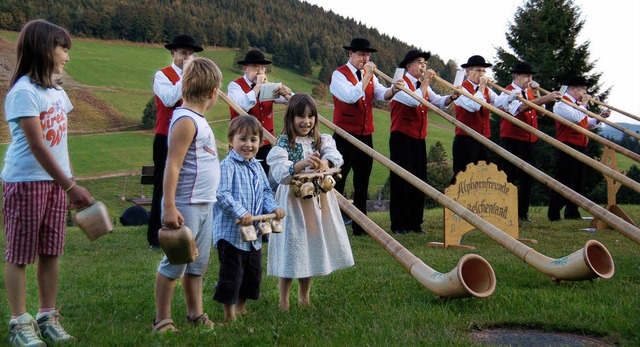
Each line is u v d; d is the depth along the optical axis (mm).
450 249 8453
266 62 9602
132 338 4195
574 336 4324
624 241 9266
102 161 49000
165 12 91500
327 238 5234
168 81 8766
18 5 77500
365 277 6383
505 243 5848
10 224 4082
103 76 71375
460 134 11008
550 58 29594
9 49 67938
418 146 10312
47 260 4258
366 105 9859
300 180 4996
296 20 117375
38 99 4004
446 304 5012
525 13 31047
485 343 4105
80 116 59500
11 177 4074
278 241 5129
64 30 4180
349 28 119500
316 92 76562
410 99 10141
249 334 4262
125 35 87188
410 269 5301
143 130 58281
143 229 11516
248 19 109188
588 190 27375
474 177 8836
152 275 6781
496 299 5141
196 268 4555
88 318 4891
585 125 12305
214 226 4879
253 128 4867
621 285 5758
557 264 5641
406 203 10344
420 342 3973
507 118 9023
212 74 4398
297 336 4211
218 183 4543
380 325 4391
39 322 4250
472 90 11000
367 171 9969
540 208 15906
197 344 4055
